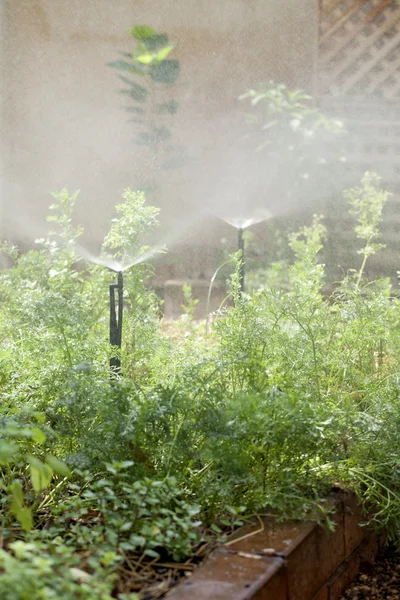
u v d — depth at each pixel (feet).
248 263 17.98
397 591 7.70
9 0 20.12
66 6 20.04
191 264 18.78
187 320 12.18
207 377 8.19
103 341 9.19
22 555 4.90
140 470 7.43
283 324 9.66
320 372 9.29
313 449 7.61
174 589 5.75
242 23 19.29
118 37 20.02
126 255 11.26
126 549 6.09
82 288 11.85
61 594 4.98
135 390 8.14
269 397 7.70
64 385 8.12
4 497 7.32
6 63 20.27
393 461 7.88
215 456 7.20
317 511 7.21
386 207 17.46
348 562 7.80
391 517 8.20
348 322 9.85
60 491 7.68
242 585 5.76
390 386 8.75
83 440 7.61
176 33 19.54
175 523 6.64
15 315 10.30
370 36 18.31
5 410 7.66
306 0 18.74
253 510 7.28
